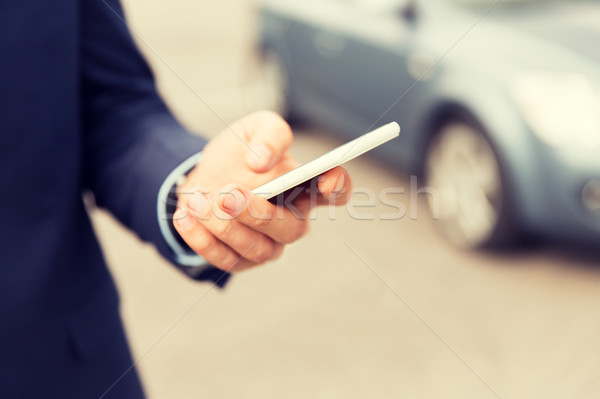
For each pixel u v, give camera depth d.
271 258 0.88
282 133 0.91
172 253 0.93
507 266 3.58
